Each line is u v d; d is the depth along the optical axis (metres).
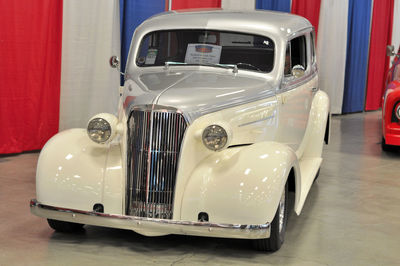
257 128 3.71
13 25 5.78
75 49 6.62
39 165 3.35
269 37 4.05
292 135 4.35
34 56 6.04
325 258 3.33
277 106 3.89
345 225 4.05
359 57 12.57
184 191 3.19
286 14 4.75
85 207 3.23
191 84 3.60
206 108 3.31
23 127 6.07
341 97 11.93
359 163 6.48
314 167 4.77
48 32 6.18
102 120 3.34
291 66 4.24
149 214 3.22
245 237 3.04
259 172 3.11
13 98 5.90
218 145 3.15
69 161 3.31
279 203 3.25
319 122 5.14
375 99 13.63
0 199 4.38
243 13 4.43
